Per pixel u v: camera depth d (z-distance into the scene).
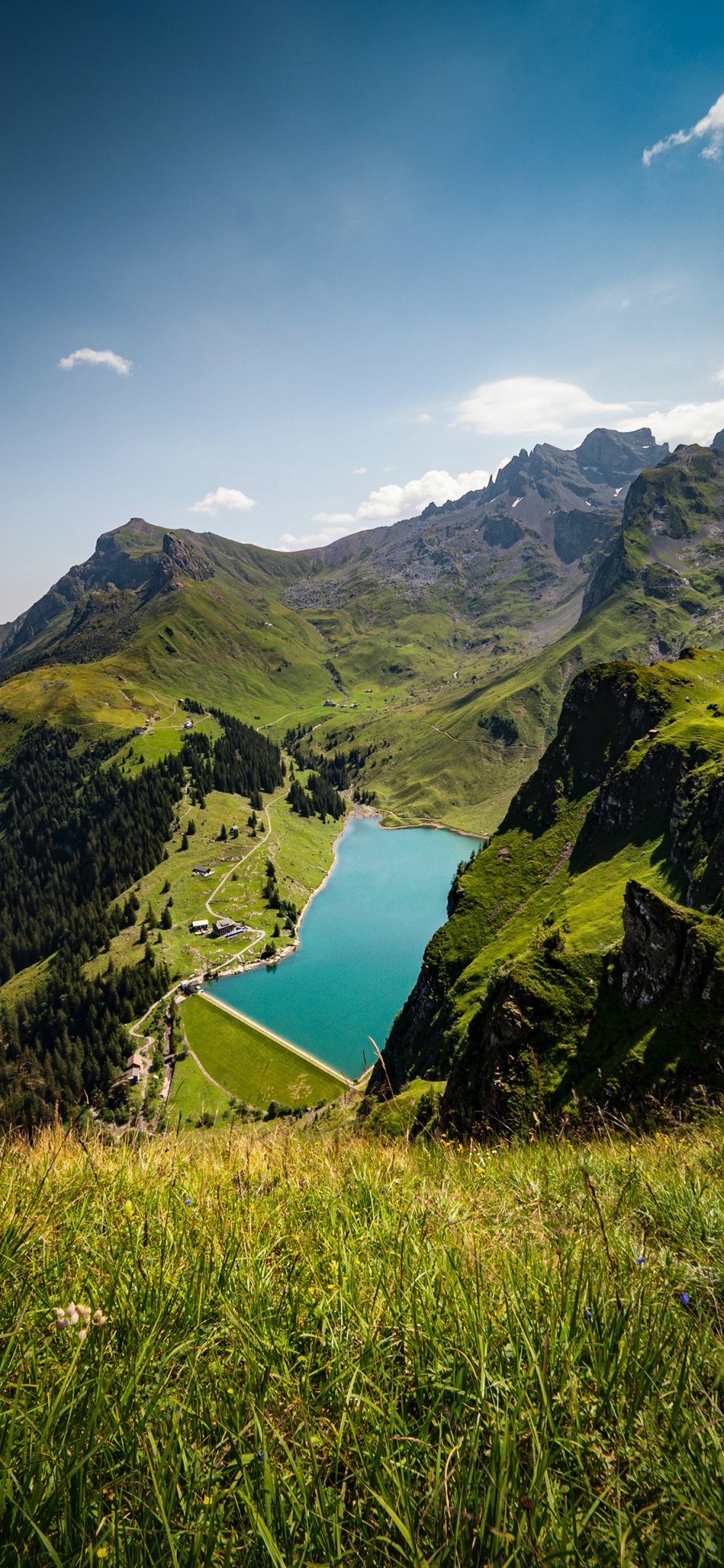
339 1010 176.25
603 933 95.56
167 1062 159.25
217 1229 4.53
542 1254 4.10
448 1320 3.32
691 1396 2.77
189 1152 7.37
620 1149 7.25
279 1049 157.62
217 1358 3.26
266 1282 3.78
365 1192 5.38
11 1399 2.77
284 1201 5.35
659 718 158.88
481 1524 2.07
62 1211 4.85
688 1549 2.15
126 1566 2.15
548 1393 2.70
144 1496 2.37
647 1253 4.26
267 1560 2.19
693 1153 6.94
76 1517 2.28
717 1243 4.33
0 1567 2.08
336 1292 3.62
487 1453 2.45
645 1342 3.10
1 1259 3.85
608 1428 2.65
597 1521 2.25
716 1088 24.56
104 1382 2.85
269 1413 2.80
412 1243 4.20
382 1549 2.20
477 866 153.12
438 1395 2.88
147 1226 4.35
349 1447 2.60
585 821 151.12
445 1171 6.55
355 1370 2.99
